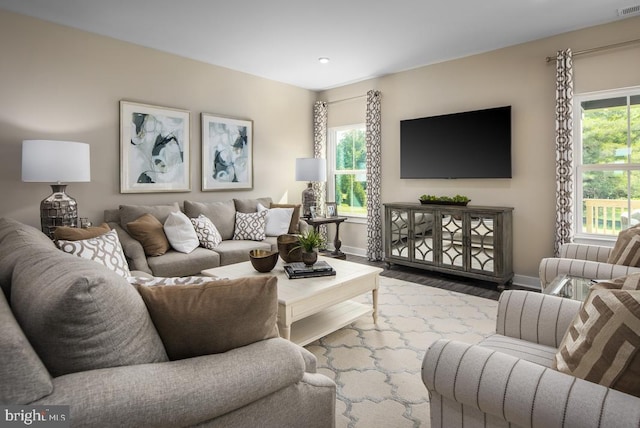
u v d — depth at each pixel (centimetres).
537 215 399
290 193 573
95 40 375
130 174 404
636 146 351
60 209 320
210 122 470
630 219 356
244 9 321
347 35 379
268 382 107
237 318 113
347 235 590
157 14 331
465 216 411
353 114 567
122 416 83
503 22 350
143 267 323
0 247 160
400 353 250
